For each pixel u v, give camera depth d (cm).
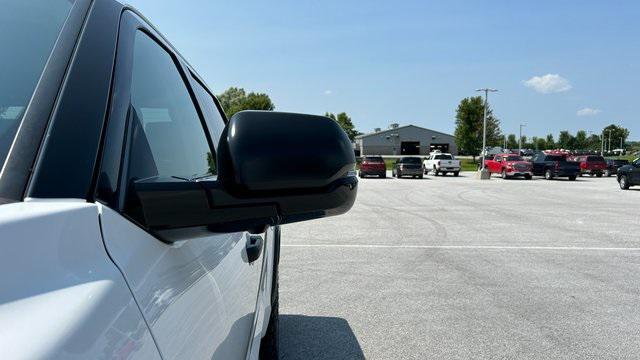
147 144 144
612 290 594
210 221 113
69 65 118
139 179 125
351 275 655
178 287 117
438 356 393
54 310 76
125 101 127
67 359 71
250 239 236
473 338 432
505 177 3981
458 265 725
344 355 391
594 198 2008
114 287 90
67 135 105
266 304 285
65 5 138
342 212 130
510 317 490
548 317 492
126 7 161
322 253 811
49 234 85
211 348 133
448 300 545
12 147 100
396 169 4056
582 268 712
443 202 1800
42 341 70
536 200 1900
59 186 98
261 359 331
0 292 74
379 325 461
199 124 228
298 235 1009
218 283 154
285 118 120
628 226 1167
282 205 117
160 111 173
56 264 83
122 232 102
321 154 116
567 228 1128
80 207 95
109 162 109
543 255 807
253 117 118
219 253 168
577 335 444
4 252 78
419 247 873
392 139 11250
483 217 1340
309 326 455
